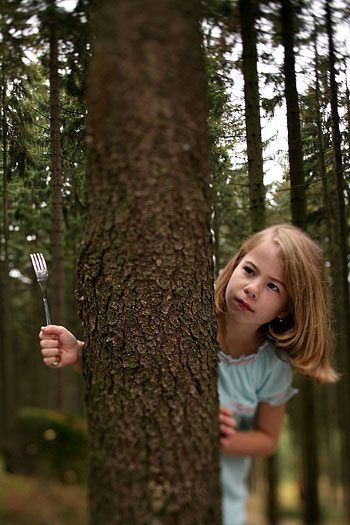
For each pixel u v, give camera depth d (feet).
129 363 3.28
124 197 3.12
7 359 10.23
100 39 3.11
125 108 3.01
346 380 7.61
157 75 2.98
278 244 4.77
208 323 3.46
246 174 5.22
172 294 3.25
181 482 3.25
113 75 3.02
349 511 10.39
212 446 3.47
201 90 3.20
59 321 7.29
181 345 3.31
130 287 3.24
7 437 10.73
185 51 3.06
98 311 3.36
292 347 5.33
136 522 3.19
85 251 3.39
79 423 10.61
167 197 3.11
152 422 3.26
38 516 7.84
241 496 5.68
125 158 3.06
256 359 5.51
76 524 7.88
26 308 9.85
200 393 3.39
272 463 12.61
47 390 16.92
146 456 3.23
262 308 4.68
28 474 9.36
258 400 5.79
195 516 3.28
